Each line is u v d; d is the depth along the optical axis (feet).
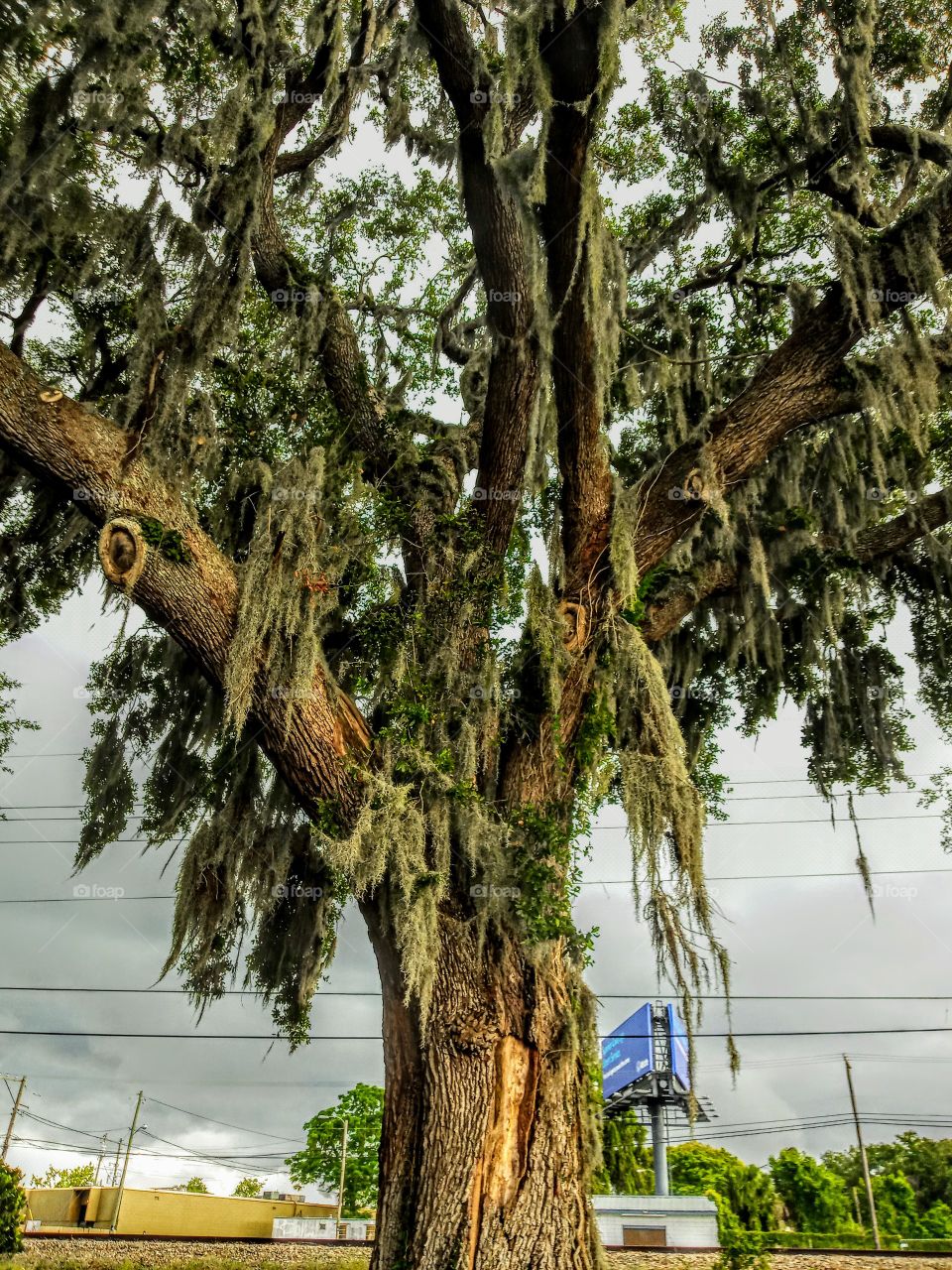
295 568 23.90
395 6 35.09
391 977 23.61
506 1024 22.47
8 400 22.81
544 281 25.09
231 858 27.53
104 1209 91.15
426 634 27.09
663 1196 65.16
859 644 34.81
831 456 32.86
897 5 31.40
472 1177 20.98
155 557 22.95
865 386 27.71
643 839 23.99
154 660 32.19
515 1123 21.75
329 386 32.35
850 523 34.40
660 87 33.58
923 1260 41.45
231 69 29.22
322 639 28.58
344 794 23.24
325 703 23.99
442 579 27.84
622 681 26.02
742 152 35.68
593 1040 23.58
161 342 26.07
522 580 32.86
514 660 27.14
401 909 21.84
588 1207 21.85
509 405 28.43
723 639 32.96
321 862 29.55
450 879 23.65
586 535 27.73
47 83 25.81
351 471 30.40
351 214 39.73
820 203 35.81
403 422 32.35
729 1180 85.97
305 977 29.30
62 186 26.91
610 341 26.55
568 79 25.94
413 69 35.47
